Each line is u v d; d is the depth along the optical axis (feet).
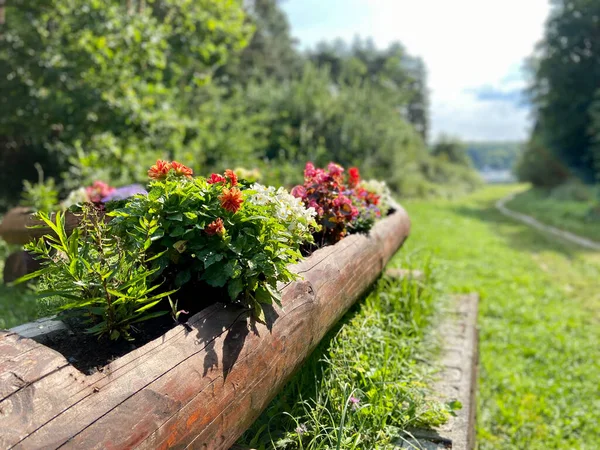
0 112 34.35
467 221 62.80
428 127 248.32
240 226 7.54
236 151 44.39
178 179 8.34
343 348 10.59
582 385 17.46
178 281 7.36
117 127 35.19
